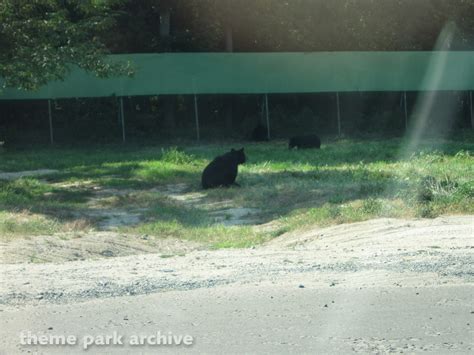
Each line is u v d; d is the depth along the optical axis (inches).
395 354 222.4
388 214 526.6
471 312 262.5
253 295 286.7
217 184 751.7
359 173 788.0
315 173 808.9
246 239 499.5
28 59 778.2
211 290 295.3
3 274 330.6
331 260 349.7
